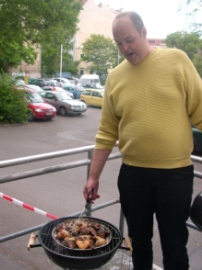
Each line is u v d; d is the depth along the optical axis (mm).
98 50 53844
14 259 3475
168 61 1899
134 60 1941
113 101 2105
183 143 1938
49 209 5465
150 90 1907
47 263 3479
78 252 1788
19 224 4715
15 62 26703
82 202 5867
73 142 13375
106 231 1979
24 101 17375
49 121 18750
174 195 1967
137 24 1863
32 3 15922
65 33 19125
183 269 2135
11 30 16438
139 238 2201
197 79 1937
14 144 12258
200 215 2029
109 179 7488
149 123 1912
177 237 2055
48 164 8789
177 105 1896
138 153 1999
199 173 2652
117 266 2953
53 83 39625
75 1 18234
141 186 2047
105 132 2250
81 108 21500
